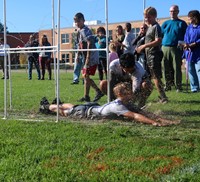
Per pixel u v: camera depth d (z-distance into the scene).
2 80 19.38
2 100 10.32
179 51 11.41
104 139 5.39
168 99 9.59
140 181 3.79
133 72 7.46
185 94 10.84
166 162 4.34
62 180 3.85
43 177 3.96
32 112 7.98
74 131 5.87
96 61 9.62
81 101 9.88
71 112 7.14
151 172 4.04
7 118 7.18
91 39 9.52
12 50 7.43
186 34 10.55
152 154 4.65
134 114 6.61
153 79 9.19
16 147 5.00
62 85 15.36
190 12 10.41
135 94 7.42
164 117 7.22
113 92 7.55
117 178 3.88
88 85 9.73
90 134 5.68
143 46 9.07
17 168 4.20
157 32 9.05
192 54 10.47
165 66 11.63
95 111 6.93
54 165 4.31
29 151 4.81
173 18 11.49
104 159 4.49
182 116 7.41
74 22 9.79
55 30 8.52
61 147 5.00
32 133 5.76
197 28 10.39
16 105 9.17
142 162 4.36
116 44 9.51
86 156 4.62
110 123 6.54
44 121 6.73
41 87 14.61
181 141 5.30
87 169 4.16
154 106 8.59
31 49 7.58
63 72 26.44
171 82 11.66
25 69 28.50
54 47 6.80
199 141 5.29
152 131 5.93
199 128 6.25
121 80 7.85
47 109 7.63
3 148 4.96
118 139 5.38
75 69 15.96
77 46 10.31
